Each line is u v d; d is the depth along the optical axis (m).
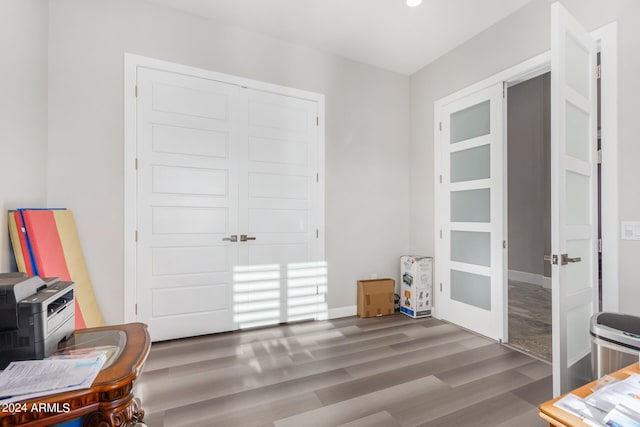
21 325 0.99
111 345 1.14
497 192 2.84
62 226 2.21
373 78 3.73
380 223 3.78
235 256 3.02
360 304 3.53
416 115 3.86
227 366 2.29
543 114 5.14
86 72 2.44
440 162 3.51
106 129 2.51
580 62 1.96
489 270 2.90
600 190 2.12
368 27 2.99
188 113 2.82
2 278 1.08
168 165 2.74
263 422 1.66
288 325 3.22
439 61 3.52
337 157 3.54
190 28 2.81
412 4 2.64
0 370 0.96
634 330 1.51
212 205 2.92
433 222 3.59
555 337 1.71
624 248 2.01
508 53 2.76
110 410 0.89
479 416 1.71
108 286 2.51
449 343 2.75
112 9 2.53
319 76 3.41
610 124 2.07
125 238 2.57
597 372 1.57
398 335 2.94
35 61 2.13
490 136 2.91
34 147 2.13
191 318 2.83
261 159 3.14
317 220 3.41
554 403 0.87
